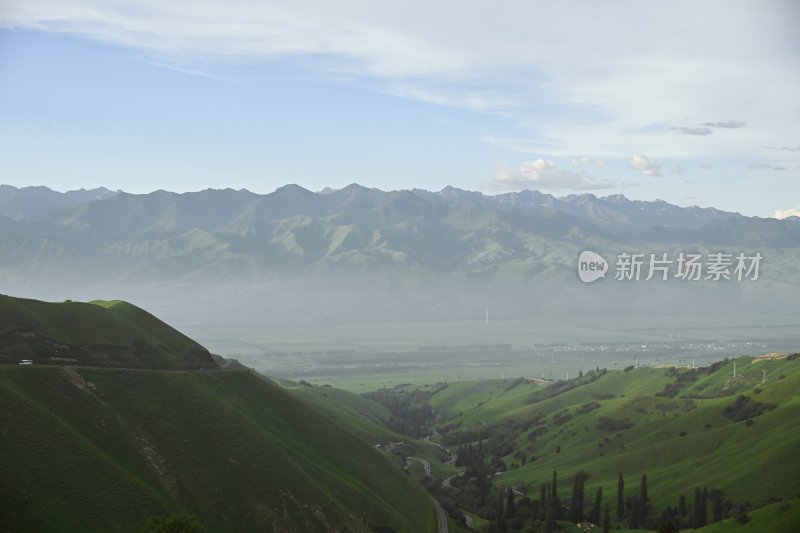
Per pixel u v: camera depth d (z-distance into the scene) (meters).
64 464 137.62
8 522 121.62
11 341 168.00
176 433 165.25
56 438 142.12
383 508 196.88
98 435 152.50
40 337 173.25
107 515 132.62
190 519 129.50
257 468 167.38
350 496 187.75
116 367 179.88
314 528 160.62
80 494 133.50
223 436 172.38
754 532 177.62
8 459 132.12
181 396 178.88
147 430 161.38
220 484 158.12
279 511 159.00
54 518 126.50
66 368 166.12
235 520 151.25
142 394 172.38
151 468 152.00
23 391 152.00
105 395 165.00
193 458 160.62
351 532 167.38
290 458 180.38
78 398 159.12
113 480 140.38
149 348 195.25
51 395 155.62
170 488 150.12
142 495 141.12
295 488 167.50
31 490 129.00
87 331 185.12
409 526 197.88
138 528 133.62
